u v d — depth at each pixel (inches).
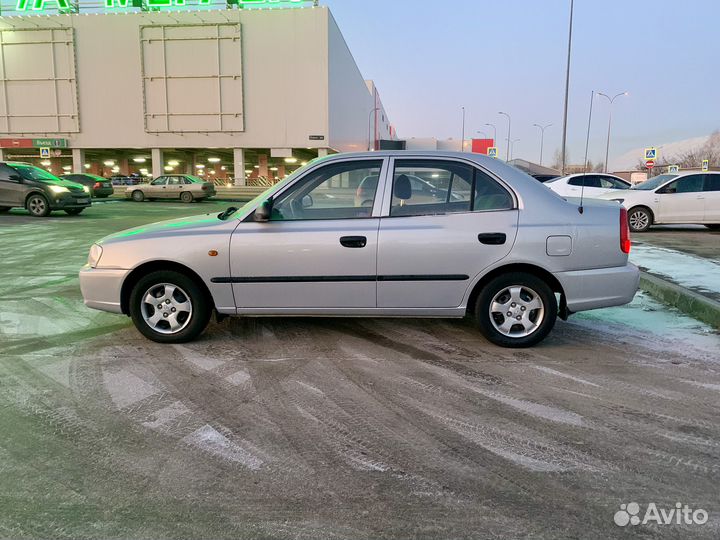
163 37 1574.8
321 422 124.3
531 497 95.3
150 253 171.8
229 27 1565.0
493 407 131.7
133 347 177.0
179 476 102.2
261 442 115.1
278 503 94.0
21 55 1595.7
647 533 85.5
